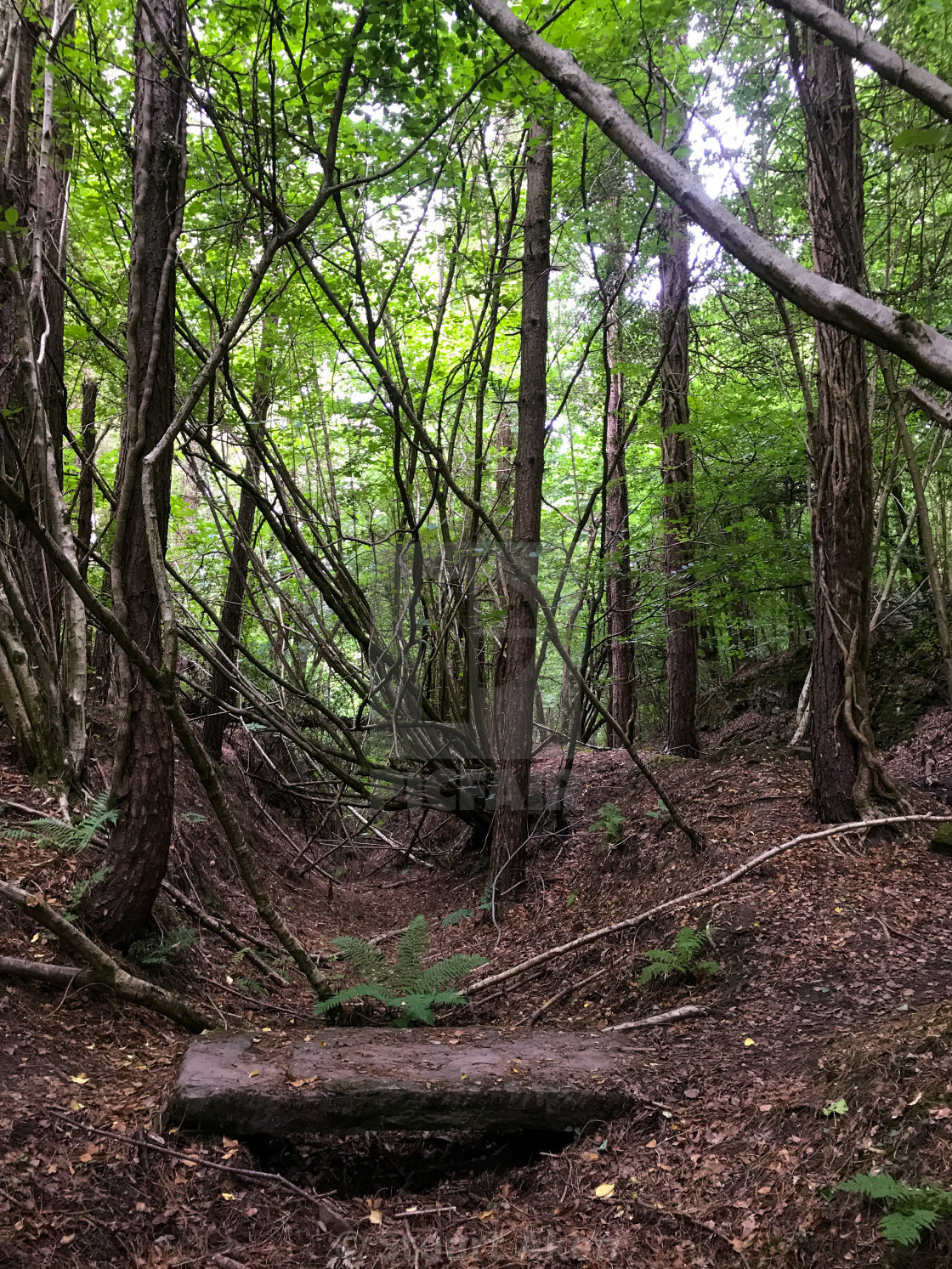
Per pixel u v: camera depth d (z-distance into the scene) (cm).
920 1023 354
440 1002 502
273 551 1014
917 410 655
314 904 809
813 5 139
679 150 502
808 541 982
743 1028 444
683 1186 323
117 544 456
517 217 903
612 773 977
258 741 1032
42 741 570
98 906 480
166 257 480
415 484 843
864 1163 286
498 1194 354
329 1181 360
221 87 531
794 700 1136
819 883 575
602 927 637
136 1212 304
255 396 720
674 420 1009
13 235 457
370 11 396
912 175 614
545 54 160
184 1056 405
